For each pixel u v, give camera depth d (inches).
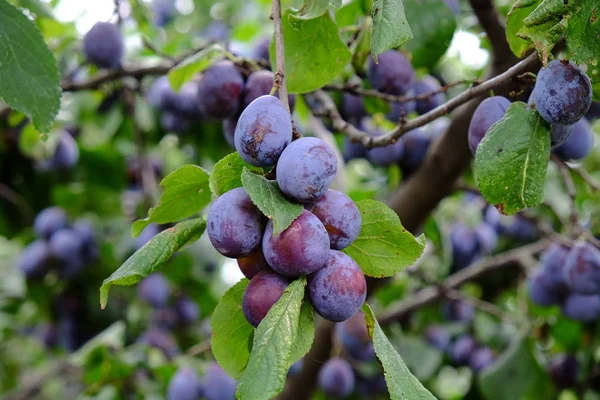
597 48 20.6
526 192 21.5
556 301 41.3
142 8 41.2
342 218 20.2
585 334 43.7
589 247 35.6
